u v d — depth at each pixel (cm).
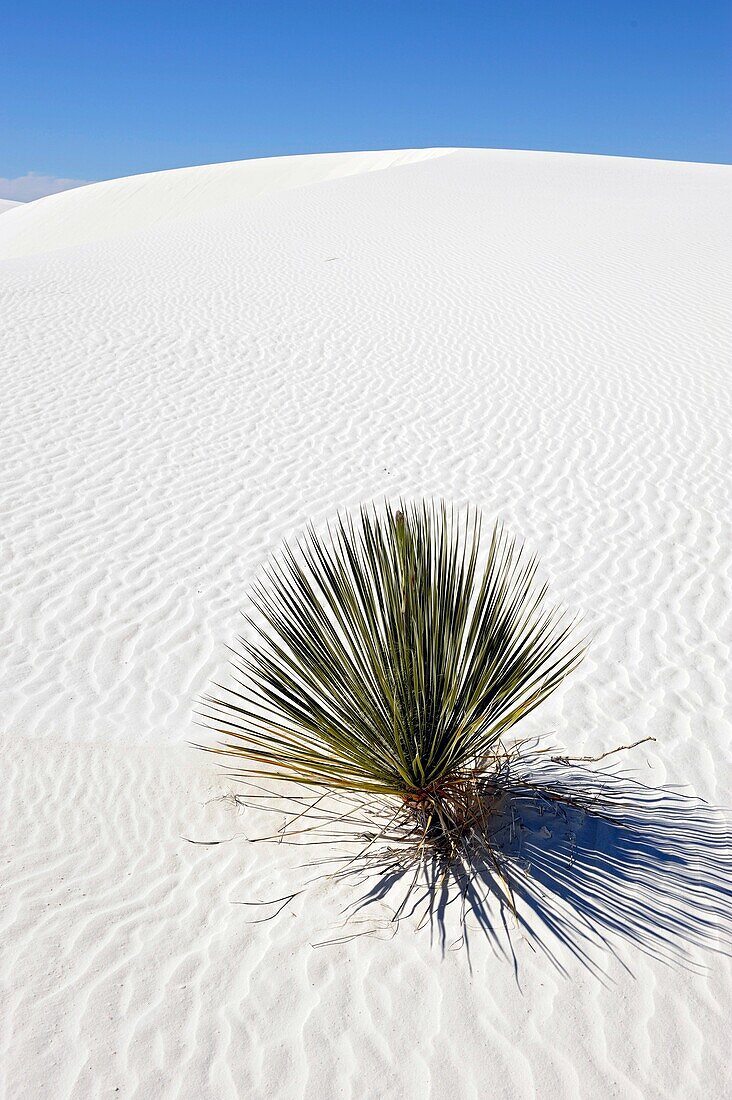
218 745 498
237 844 415
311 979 328
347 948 342
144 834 426
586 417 1124
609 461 977
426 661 353
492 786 414
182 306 1722
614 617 644
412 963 333
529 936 344
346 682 380
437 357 1404
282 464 973
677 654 590
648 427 1083
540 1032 303
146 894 382
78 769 481
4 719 528
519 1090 283
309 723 385
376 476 940
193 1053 298
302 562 739
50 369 1316
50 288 1858
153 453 1002
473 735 381
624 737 491
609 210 2648
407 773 364
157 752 495
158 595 688
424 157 5803
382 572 363
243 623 644
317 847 407
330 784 376
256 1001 319
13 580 708
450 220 2620
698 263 1969
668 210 2577
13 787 467
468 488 906
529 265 2048
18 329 1530
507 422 1112
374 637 366
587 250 2161
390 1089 283
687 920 352
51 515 834
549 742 488
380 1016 311
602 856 388
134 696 555
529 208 2752
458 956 336
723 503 858
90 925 361
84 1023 311
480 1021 308
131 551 763
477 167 3672
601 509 852
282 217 2769
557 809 418
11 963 339
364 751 377
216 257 2225
